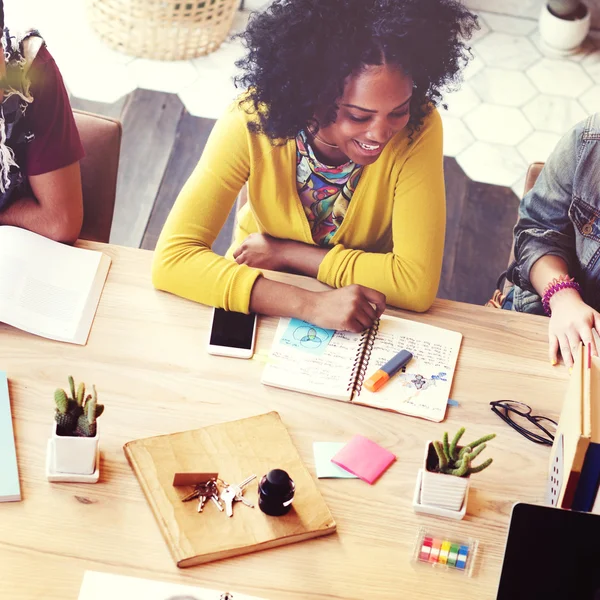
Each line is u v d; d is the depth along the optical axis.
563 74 3.53
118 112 3.12
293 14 1.50
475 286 2.80
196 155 3.04
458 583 1.28
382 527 1.34
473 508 1.38
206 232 1.71
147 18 3.20
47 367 1.50
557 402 1.56
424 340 1.63
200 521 1.29
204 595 1.22
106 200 1.94
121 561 1.25
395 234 1.75
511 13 3.72
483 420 1.51
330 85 1.57
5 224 1.75
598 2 3.63
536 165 1.93
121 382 1.49
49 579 1.22
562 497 1.29
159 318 1.61
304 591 1.25
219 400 1.49
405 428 1.49
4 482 1.31
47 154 1.71
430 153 1.72
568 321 1.68
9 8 3.41
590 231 1.85
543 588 1.12
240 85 1.64
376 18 1.49
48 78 1.68
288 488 1.28
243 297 1.61
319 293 1.64
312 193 1.79
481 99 3.37
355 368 1.56
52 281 1.62
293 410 1.49
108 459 1.38
